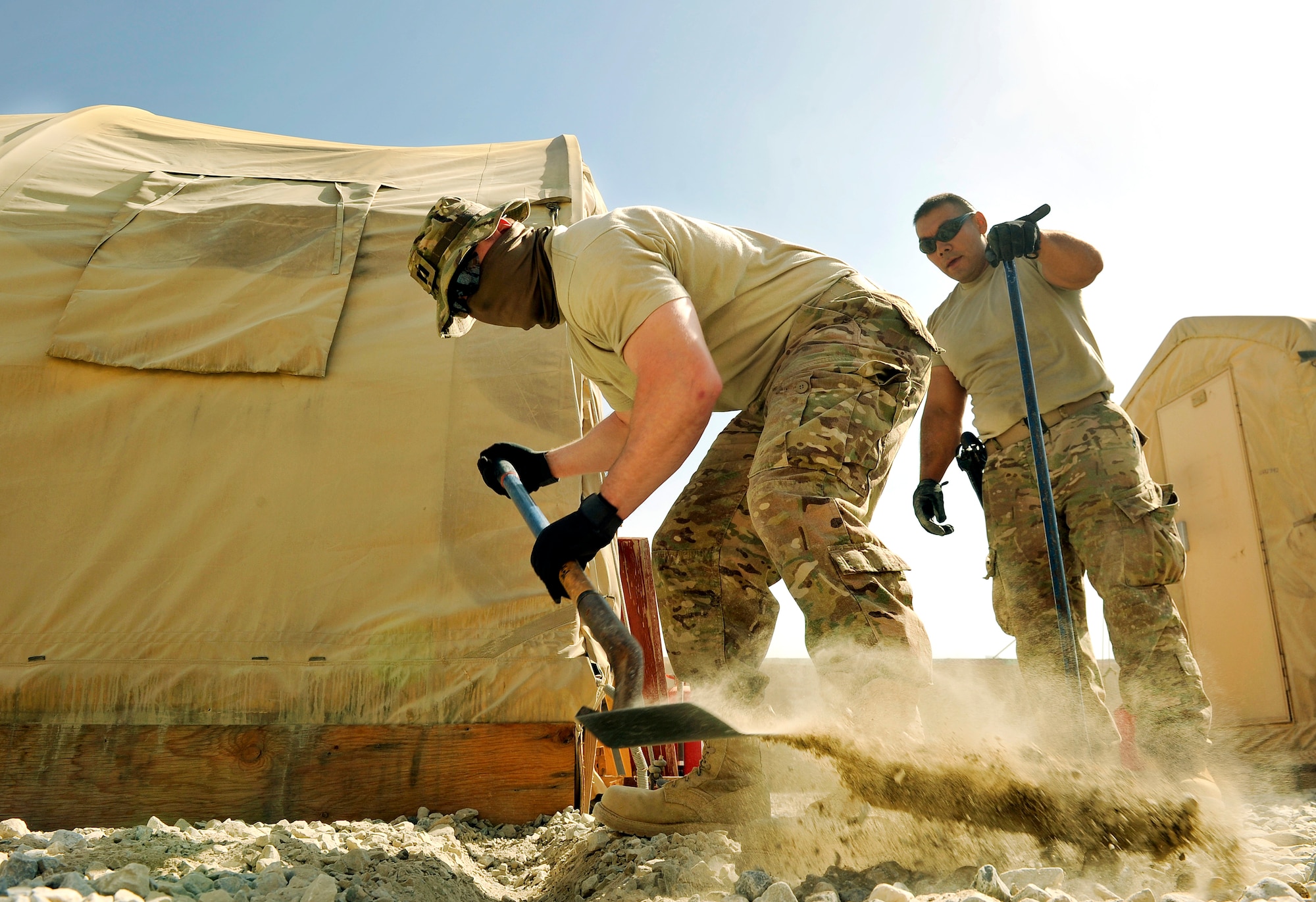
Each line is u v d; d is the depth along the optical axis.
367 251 3.37
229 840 2.02
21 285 3.19
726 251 2.09
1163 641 2.68
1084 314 3.23
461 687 2.76
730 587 2.29
